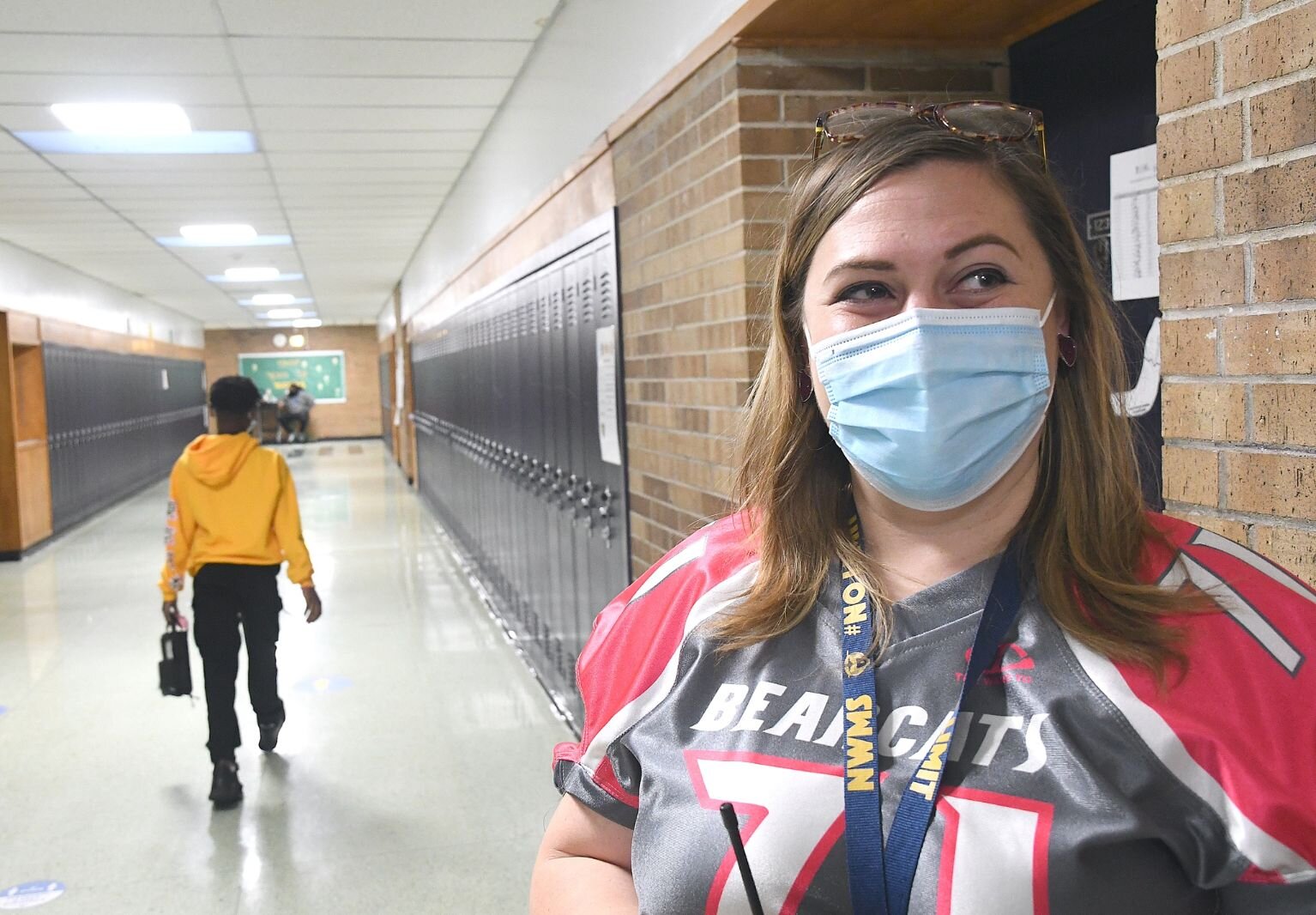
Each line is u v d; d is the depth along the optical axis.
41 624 6.08
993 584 0.78
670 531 2.88
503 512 5.82
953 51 2.43
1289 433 1.20
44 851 3.08
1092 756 0.68
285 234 9.29
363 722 4.17
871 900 0.70
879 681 0.78
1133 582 0.74
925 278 0.81
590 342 3.66
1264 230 1.21
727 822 0.73
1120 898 0.65
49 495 9.50
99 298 12.45
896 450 0.80
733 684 0.84
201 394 21.53
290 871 2.93
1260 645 0.68
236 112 5.10
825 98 2.35
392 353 16.97
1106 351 0.84
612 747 0.89
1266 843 0.62
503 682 4.68
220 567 3.41
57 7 3.69
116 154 5.84
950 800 0.70
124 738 4.07
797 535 0.89
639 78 2.99
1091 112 2.25
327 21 3.93
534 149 4.49
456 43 4.25
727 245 2.38
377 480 14.49
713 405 2.50
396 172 6.74
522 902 2.73
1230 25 1.24
